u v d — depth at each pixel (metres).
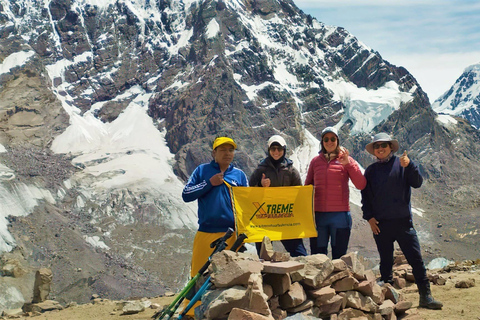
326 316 6.55
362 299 6.96
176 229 199.25
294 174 8.52
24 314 12.54
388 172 8.80
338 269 6.95
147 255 176.50
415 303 8.61
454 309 7.93
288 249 8.16
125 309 10.98
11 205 189.50
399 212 8.70
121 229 195.00
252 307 5.47
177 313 8.64
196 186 7.71
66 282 146.12
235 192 7.77
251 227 7.79
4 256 149.25
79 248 169.75
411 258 8.52
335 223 8.73
